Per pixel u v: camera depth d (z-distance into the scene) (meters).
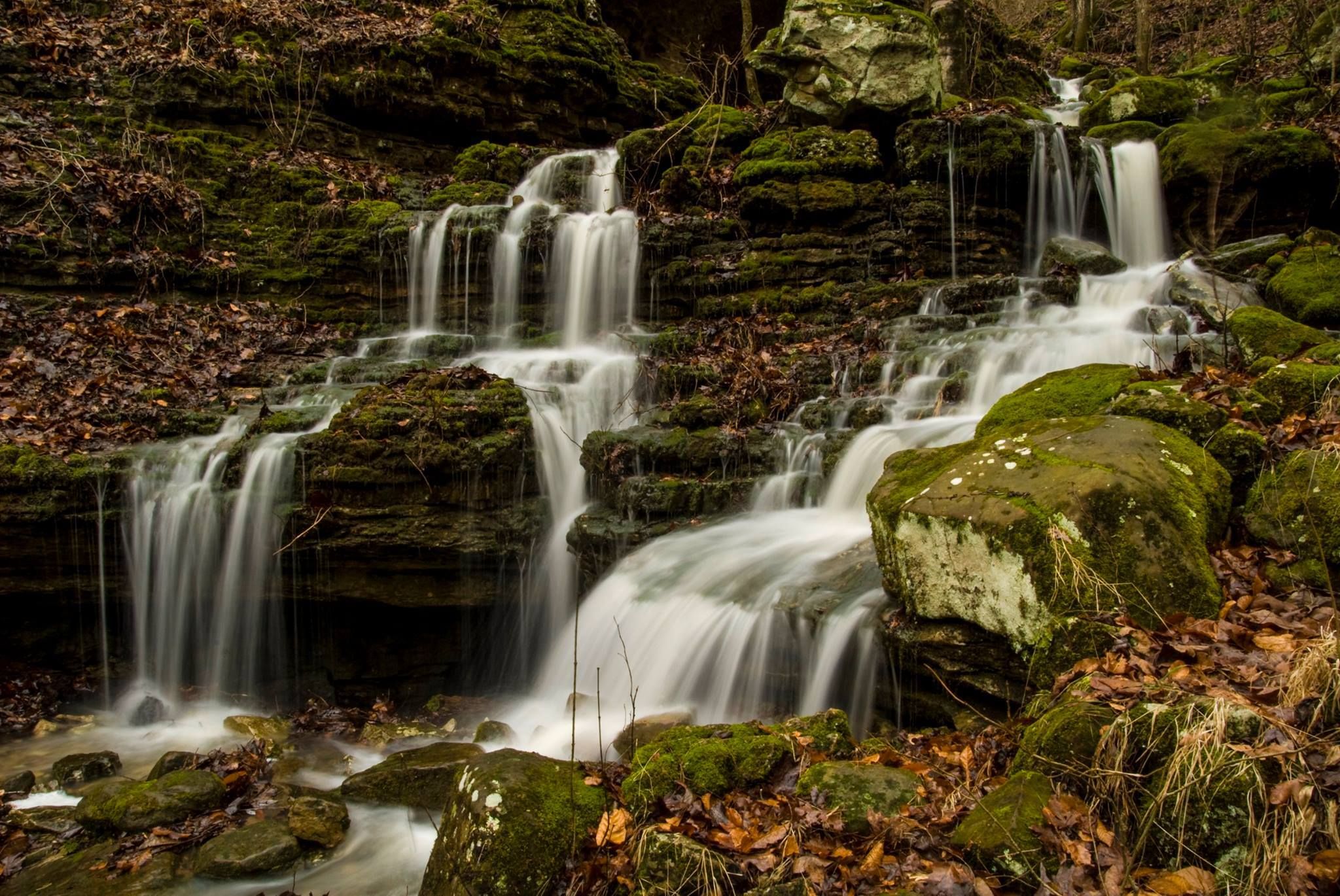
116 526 7.45
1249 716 2.94
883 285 9.63
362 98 13.26
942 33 15.26
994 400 7.18
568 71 14.83
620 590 6.25
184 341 10.10
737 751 3.78
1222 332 6.73
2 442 7.44
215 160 11.90
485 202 12.51
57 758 6.09
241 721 6.62
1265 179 10.65
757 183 10.70
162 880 4.32
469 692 7.51
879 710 4.67
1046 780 3.19
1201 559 3.88
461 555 7.22
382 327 11.41
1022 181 10.67
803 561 5.71
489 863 3.38
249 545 7.28
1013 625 3.97
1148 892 2.75
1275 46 18.28
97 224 10.59
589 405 8.77
